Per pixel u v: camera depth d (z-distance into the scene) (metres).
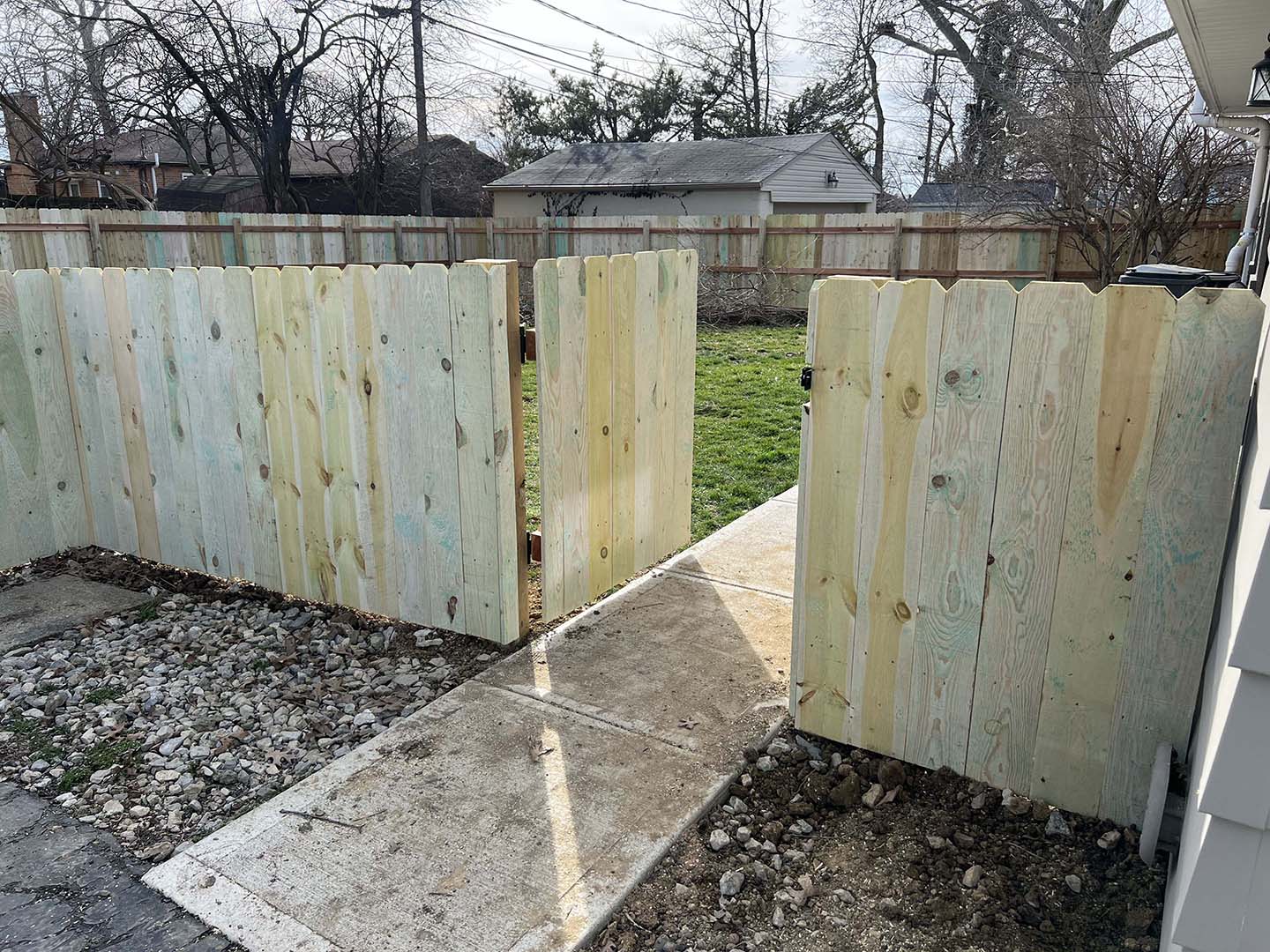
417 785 2.50
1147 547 2.07
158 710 3.00
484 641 3.46
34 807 2.48
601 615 3.63
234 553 3.97
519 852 2.22
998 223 13.09
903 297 2.24
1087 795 2.29
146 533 4.27
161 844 2.32
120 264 11.67
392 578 3.54
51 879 2.18
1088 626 2.19
